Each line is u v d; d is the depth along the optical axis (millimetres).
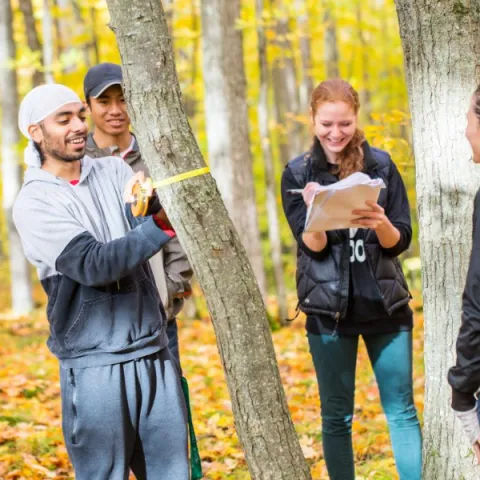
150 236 3957
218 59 12547
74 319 4191
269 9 14562
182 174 3826
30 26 16844
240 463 6691
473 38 4281
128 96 3869
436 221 4422
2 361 11992
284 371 10406
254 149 19375
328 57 16688
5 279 27625
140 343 4211
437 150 4367
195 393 9328
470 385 3371
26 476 6344
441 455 4492
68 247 4074
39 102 4246
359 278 4832
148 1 3775
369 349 5016
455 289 4395
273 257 14414
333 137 4758
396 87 17656
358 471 6301
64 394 4305
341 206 4195
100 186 4441
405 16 4391
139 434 4340
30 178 4289
